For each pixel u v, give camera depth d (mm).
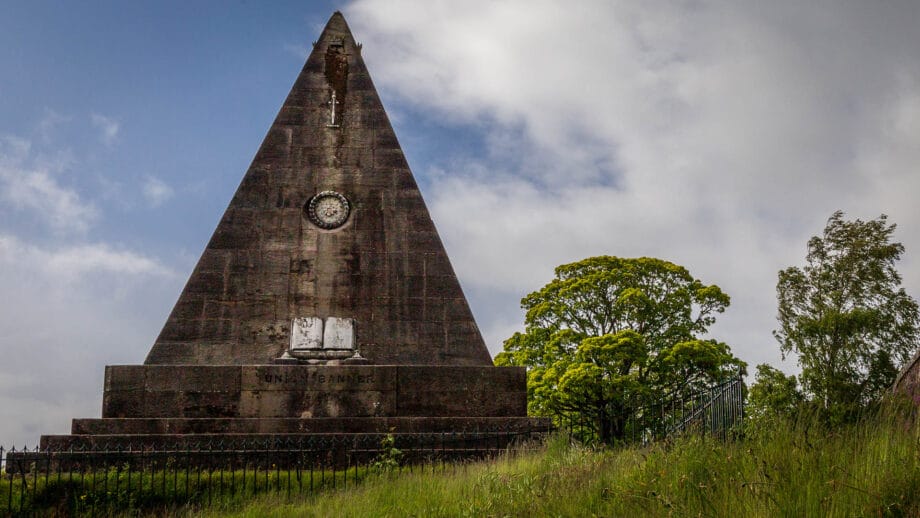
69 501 18312
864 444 12258
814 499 10914
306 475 19922
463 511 14070
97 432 22156
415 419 22859
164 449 20750
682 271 38719
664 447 15250
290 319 24906
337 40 28047
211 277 25094
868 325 33062
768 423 14352
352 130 26922
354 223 25953
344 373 23500
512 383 23859
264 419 22688
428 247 25859
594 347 35125
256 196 25984
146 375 23125
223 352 24500
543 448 20406
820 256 35469
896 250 34531
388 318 25141
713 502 11758
